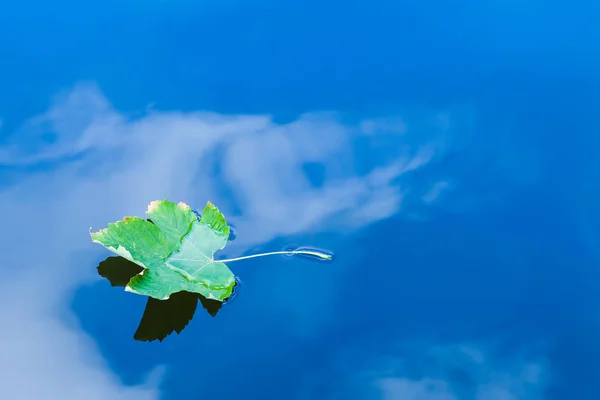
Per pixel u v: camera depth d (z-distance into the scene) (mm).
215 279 2209
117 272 2287
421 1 3680
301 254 2350
